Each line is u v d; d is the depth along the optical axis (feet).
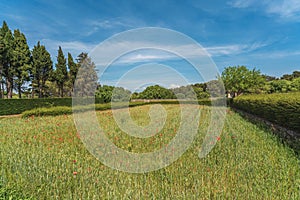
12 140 16.65
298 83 71.31
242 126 21.33
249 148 12.98
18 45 76.23
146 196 7.59
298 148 12.82
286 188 7.72
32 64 81.15
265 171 9.35
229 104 54.34
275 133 18.04
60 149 13.69
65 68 93.97
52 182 8.59
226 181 8.52
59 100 61.31
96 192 7.84
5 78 74.43
